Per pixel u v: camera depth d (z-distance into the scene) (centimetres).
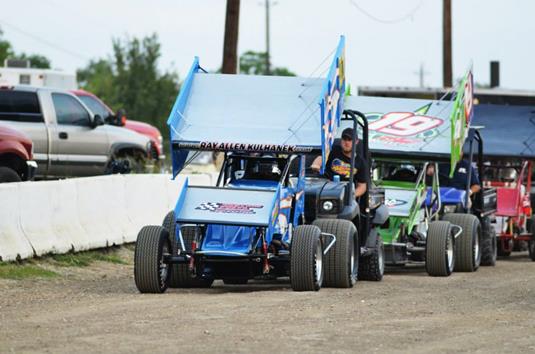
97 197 3734
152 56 16175
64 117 4888
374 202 3350
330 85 2906
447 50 8825
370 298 2655
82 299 2578
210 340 1917
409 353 1833
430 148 3766
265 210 2706
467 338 2017
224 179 2927
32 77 6644
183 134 2902
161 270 2722
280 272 2930
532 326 2191
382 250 3356
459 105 3775
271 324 2127
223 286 3038
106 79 16288
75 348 1828
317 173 3291
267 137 2889
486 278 3472
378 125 3897
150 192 4141
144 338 1931
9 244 3183
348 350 1847
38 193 3359
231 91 3003
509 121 4975
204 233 2767
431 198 3947
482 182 4281
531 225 4734
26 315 2252
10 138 3909
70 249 3494
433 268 3556
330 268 2909
